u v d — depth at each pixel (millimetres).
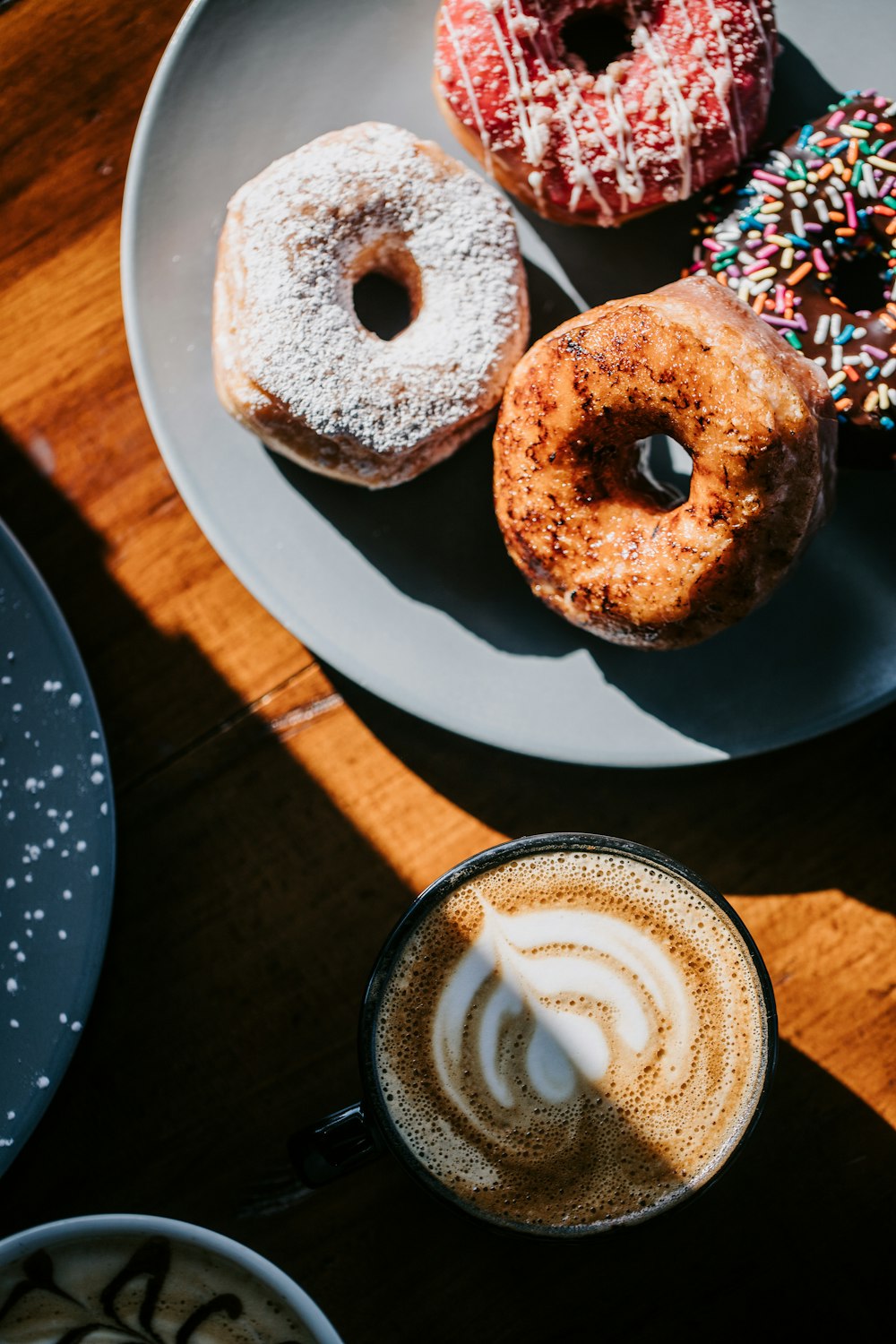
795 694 542
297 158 543
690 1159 505
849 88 551
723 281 542
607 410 521
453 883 508
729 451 509
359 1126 501
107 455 561
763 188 542
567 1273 541
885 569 545
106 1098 547
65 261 559
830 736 555
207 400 548
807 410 510
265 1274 494
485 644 548
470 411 543
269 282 538
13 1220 542
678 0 538
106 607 560
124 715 557
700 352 509
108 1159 544
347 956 549
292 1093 545
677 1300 541
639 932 510
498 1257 541
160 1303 509
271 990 549
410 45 551
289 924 551
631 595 524
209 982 550
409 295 563
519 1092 508
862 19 546
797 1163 543
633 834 552
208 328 549
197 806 555
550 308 560
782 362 517
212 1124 545
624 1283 541
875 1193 542
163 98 537
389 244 551
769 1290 540
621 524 530
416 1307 539
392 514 554
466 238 543
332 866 552
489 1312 539
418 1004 508
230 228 542
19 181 558
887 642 542
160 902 552
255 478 550
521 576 553
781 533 515
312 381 536
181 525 560
